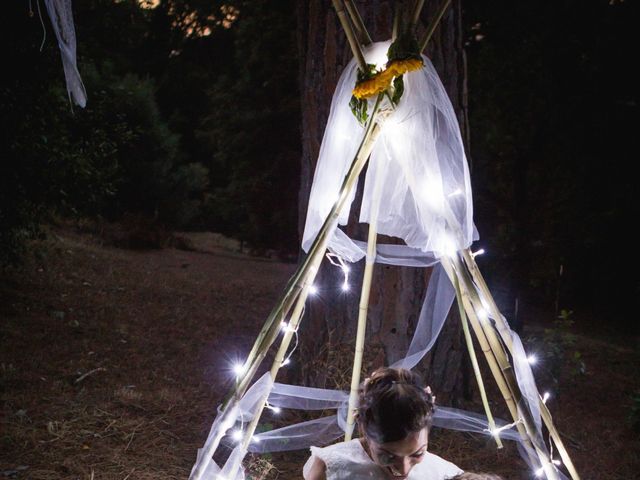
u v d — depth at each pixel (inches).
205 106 898.7
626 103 430.0
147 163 627.2
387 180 118.3
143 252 542.6
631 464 189.6
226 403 111.0
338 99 118.1
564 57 396.8
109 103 333.1
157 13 863.7
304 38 201.2
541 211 448.5
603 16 391.9
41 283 355.6
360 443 98.6
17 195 282.8
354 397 128.7
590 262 492.1
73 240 507.2
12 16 252.1
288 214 596.4
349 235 182.4
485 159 438.9
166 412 207.0
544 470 110.7
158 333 307.4
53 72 276.7
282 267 563.8
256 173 613.9
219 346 297.9
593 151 444.1
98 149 319.3
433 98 110.7
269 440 177.5
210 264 532.4
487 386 241.3
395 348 186.4
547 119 399.5
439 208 108.5
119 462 168.7
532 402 116.9
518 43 410.9
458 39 191.5
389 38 176.4
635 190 461.1
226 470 116.9
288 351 209.6
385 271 186.2
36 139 279.4
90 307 332.2
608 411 244.8
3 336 267.1
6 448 171.0
